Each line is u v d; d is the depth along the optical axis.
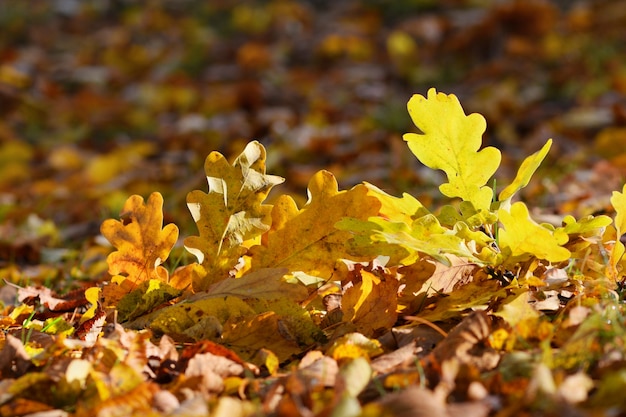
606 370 1.41
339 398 1.38
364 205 1.56
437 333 1.50
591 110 3.52
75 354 1.49
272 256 1.57
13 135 4.09
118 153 3.43
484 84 4.37
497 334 1.46
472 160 1.55
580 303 1.50
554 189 2.24
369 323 1.54
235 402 1.36
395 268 1.60
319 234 1.57
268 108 4.31
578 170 2.55
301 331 1.52
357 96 4.37
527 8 4.70
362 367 1.41
